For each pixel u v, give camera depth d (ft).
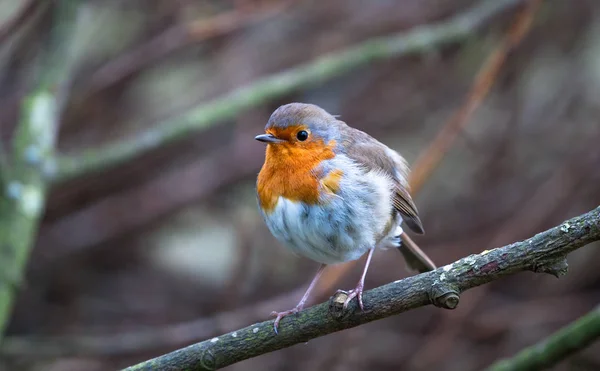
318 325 18.67
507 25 38.93
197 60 39.83
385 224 22.89
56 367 37.19
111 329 38.06
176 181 38.99
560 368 35.73
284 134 22.16
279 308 34.60
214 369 18.95
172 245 40.75
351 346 36.47
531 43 39.22
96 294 39.40
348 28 39.73
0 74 38.60
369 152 23.63
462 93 39.78
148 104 39.63
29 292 38.60
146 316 38.86
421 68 39.83
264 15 36.27
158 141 30.99
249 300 37.65
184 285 39.83
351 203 21.97
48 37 33.65
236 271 37.63
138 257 40.09
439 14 39.24
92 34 39.22
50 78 31.60
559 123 39.50
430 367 35.76
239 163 38.65
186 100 39.45
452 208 38.96
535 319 36.35
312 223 22.03
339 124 23.76
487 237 37.58
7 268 27.07
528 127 39.65
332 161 22.20
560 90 39.93
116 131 38.96
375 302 18.33
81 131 38.83
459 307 36.17
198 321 35.76
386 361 36.52
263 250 39.01
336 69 32.78
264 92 32.04
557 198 37.06
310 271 38.45
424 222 38.78
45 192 29.53
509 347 35.96
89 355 34.04
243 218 39.22
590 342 21.79
